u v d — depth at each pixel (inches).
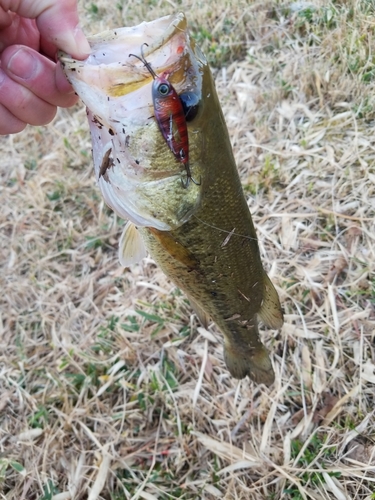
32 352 17.7
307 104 20.2
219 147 8.9
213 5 25.3
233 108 21.8
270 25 23.5
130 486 14.1
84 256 19.6
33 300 19.0
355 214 16.7
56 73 9.7
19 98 9.9
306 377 14.5
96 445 15.0
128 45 8.0
